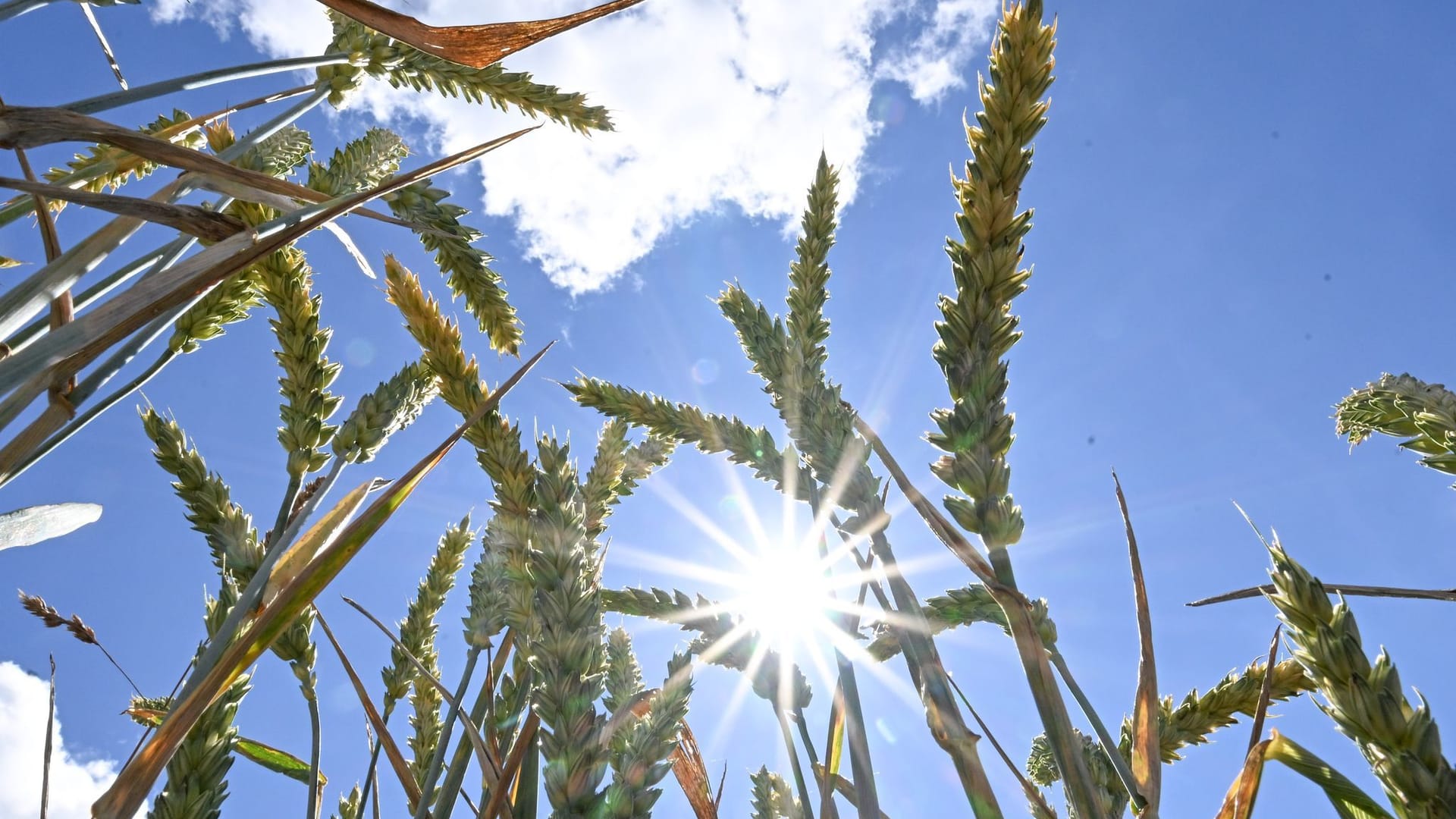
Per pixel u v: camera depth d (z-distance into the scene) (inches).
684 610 13.0
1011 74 7.4
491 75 15.0
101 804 6.4
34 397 7.3
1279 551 5.6
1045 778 14.7
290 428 11.0
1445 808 4.6
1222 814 7.4
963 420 6.8
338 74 13.6
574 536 8.0
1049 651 8.1
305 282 11.6
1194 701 12.5
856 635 9.7
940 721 6.7
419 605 15.1
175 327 11.1
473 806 11.1
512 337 14.1
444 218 13.6
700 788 12.3
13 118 6.9
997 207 7.3
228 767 8.9
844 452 9.1
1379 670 5.0
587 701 7.1
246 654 7.1
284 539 9.0
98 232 7.8
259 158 13.3
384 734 11.7
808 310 10.7
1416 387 13.6
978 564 6.7
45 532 8.1
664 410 14.2
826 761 10.8
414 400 11.3
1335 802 7.0
